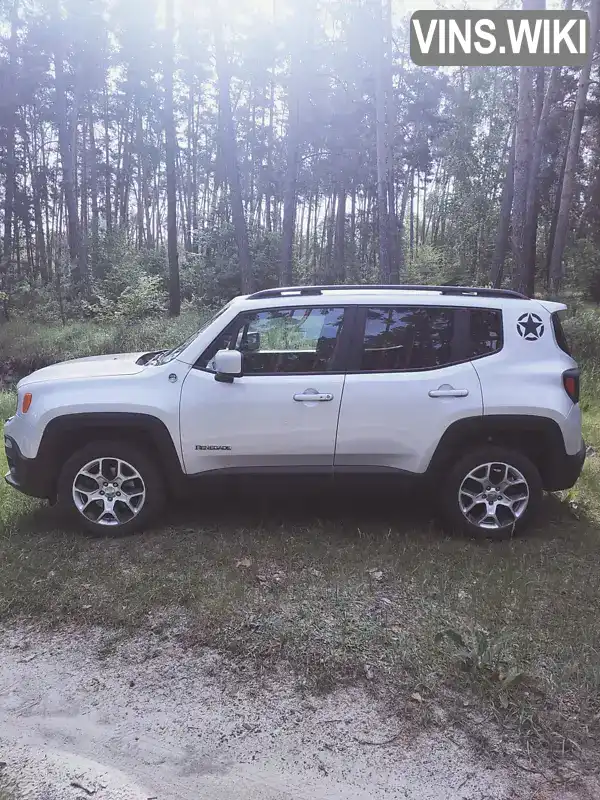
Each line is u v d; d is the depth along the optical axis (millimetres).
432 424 4055
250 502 4855
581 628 3139
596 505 4820
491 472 4191
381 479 4156
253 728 2525
